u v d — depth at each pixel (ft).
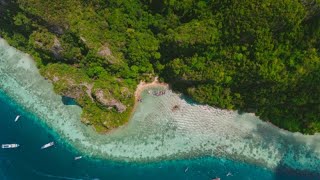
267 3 199.93
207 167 246.06
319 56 216.54
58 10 227.81
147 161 248.32
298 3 199.93
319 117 232.94
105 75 242.78
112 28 234.79
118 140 250.37
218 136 246.68
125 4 230.07
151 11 232.94
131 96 246.27
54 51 243.60
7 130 262.06
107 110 245.24
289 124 238.48
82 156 252.62
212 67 227.40
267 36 211.61
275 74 216.54
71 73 244.22
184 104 249.96
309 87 223.10
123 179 248.93
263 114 241.76
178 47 227.61
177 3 221.25
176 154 247.70
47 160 255.91
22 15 237.86
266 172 242.37
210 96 240.32
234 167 244.63
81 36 230.48
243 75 225.15
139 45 235.81
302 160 240.73
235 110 246.06
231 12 208.95
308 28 210.79
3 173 256.73
